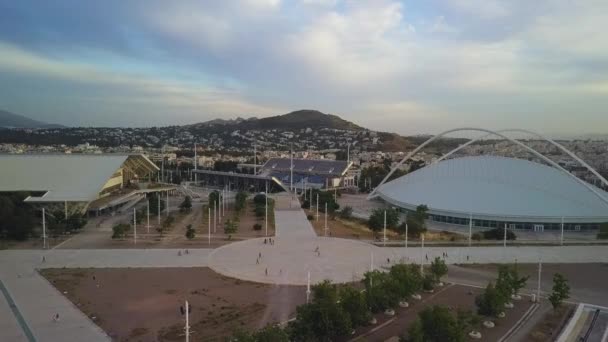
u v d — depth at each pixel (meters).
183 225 136.25
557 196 137.50
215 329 58.91
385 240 116.75
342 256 99.50
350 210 155.62
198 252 101.44
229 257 97.00
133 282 78.75
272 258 96.50
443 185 156.00
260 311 65.44
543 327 62.28
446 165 169.88
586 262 97.75
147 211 148.62
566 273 89.31
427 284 75.94
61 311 64.81
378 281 67.44
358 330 59.69
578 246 113.12
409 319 63.91
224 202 179.75
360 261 95.31
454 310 67.56
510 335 59.66
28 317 62.50
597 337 59.47
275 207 173.75
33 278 80.75
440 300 72.38
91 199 139.12
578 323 64.25
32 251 101.69
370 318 59.69
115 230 112.44
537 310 69.12
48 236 118.25
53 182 148.25
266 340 46.94
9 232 112.00
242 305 67.88
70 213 136.25
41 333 57.22
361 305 58.00
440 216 144.12
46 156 169.38
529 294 76.69
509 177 148.38
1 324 60.00
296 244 111.31
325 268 89.19
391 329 60.19
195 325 60.12
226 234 122.81
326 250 105.00
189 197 184.50
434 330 52.12
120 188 194.50
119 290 74.38
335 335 54.59
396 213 129.75
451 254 103.50
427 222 143.38
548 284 82.31
